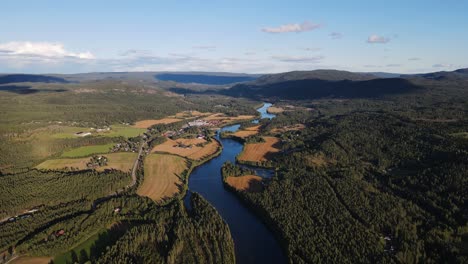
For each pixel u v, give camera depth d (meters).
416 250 124.00
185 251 134.75
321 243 133.75
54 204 172.25
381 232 140.25
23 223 150.38
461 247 124.00
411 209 153.62
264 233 154.00
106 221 153.88
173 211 163.62
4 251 133.25
